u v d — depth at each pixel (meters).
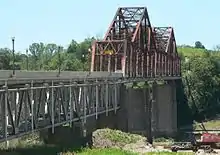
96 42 109.00
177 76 168.50
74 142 68.06
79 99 69.81
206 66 191.25
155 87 139.38
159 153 74.62
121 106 99.19
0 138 43.16
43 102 53.91
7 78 44.94
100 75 84.00
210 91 188.25
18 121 46.72
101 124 86.69
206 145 98.25
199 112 181.88
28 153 55.53
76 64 179.12
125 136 84.00
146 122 108.06
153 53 133.25
